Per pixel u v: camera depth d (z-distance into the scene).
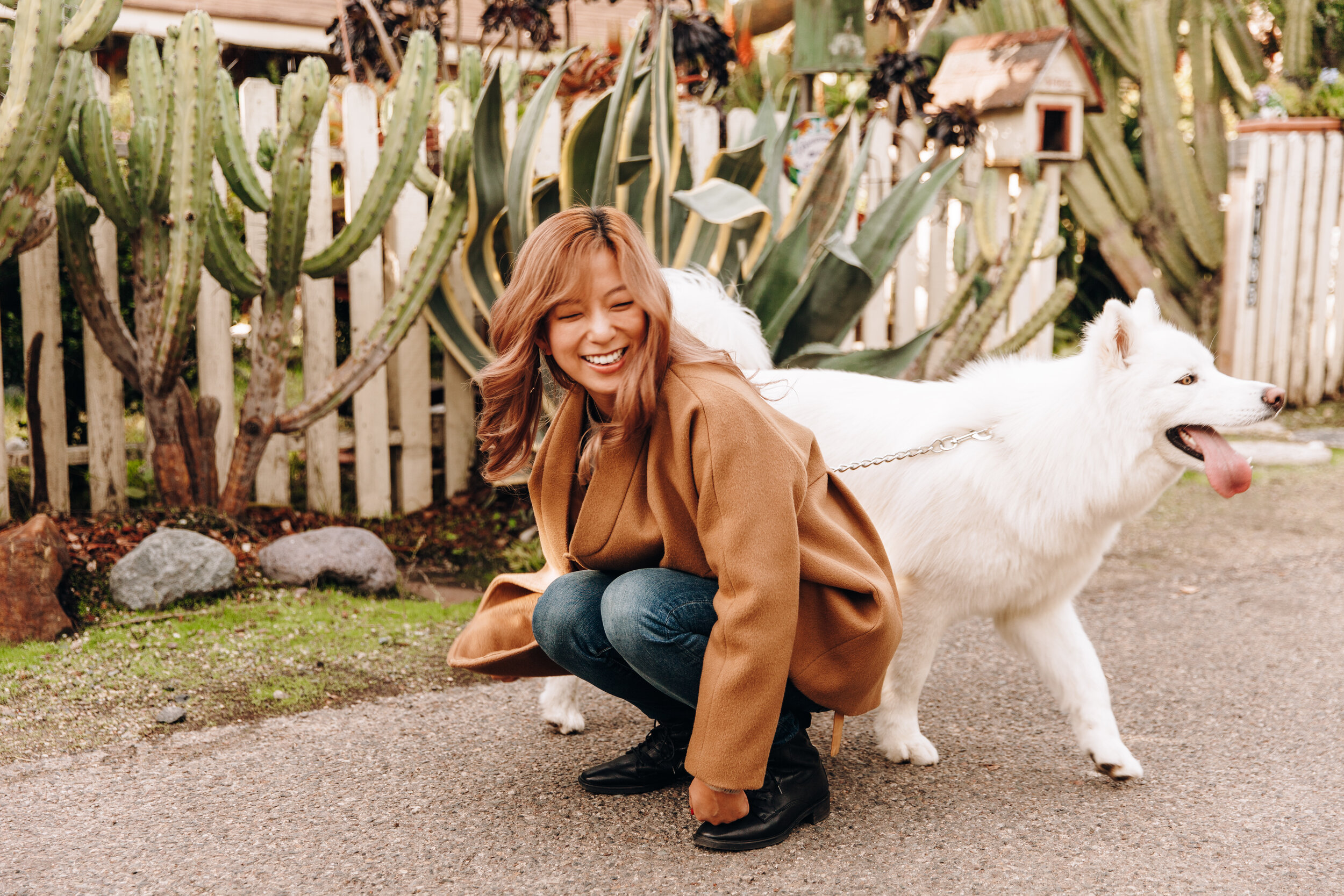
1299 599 4.07
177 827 2.27
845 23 5.39
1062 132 5.81
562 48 6.95
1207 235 7.52
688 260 4.34
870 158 5.72
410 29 5.70
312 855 2.15
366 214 3.94
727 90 6.77
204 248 3.66
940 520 2.54
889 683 2.63
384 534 4.56
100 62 6.98
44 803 2.37
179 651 3.23
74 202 3.71
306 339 4.57
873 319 5.80
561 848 2.18
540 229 1.97
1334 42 8.09
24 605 3.21
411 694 3.06
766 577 1.90
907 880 2.06
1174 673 3.32
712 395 1.95
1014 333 5.45
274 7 7.13
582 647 2.17
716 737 1.93
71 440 4.46
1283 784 2.52
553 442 2.16
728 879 2.06
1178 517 5.33
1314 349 7.41
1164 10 7.37
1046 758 2.68
